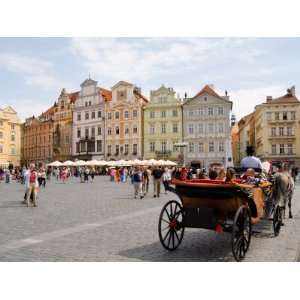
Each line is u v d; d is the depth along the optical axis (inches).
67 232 463.2
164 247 359.6
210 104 3127.5
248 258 337.7
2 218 593.3
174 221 372.8
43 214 644.7
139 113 3331.7
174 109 3228.3
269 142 3149.6
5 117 3927.2
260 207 405.7
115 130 3449.8
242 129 4468.5
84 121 3668.8
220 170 523.2
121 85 3440.0
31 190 787.4
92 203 841.5
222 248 378.3
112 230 478.6
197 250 369.4
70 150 3764.8
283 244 398.0
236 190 336.8
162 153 3221.0
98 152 3535.9
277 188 481.1
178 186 369.4
